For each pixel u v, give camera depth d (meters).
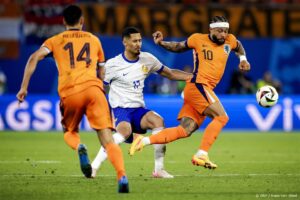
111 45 92.56
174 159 50.81
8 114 79.44
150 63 38.53
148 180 37.19
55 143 63.84
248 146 63.56
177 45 39.19
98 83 32.06
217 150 59.22
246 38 95.38
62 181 36.66
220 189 33.69
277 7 92.31
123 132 37.69
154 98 80.06
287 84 96.94
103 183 35.81
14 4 89.25
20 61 92.12
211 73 38.44
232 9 91.31
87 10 88.94
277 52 96.44
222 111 37.91
